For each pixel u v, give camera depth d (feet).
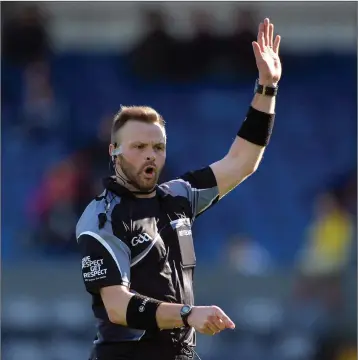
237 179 64.85
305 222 195.21
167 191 61.36
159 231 59.06
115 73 216.54
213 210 192.65
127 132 59.82
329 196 172.04
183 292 58.85
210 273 132.16
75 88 214.28
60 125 209.05
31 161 201.36
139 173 59.41
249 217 194.18
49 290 135.33
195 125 209.77
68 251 170.91
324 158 206.18
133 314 55.11
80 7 211.61
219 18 211.20
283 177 201.98
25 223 187.21
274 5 207.10
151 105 211.82
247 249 171.42
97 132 195.62
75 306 134.82
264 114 65.26
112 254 57.11
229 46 210.59
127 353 57.82
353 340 126.41
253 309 130.11
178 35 212.84
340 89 216.13
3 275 135.85
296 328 128.16
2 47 212.02
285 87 216.74
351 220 171.42
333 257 151.53
